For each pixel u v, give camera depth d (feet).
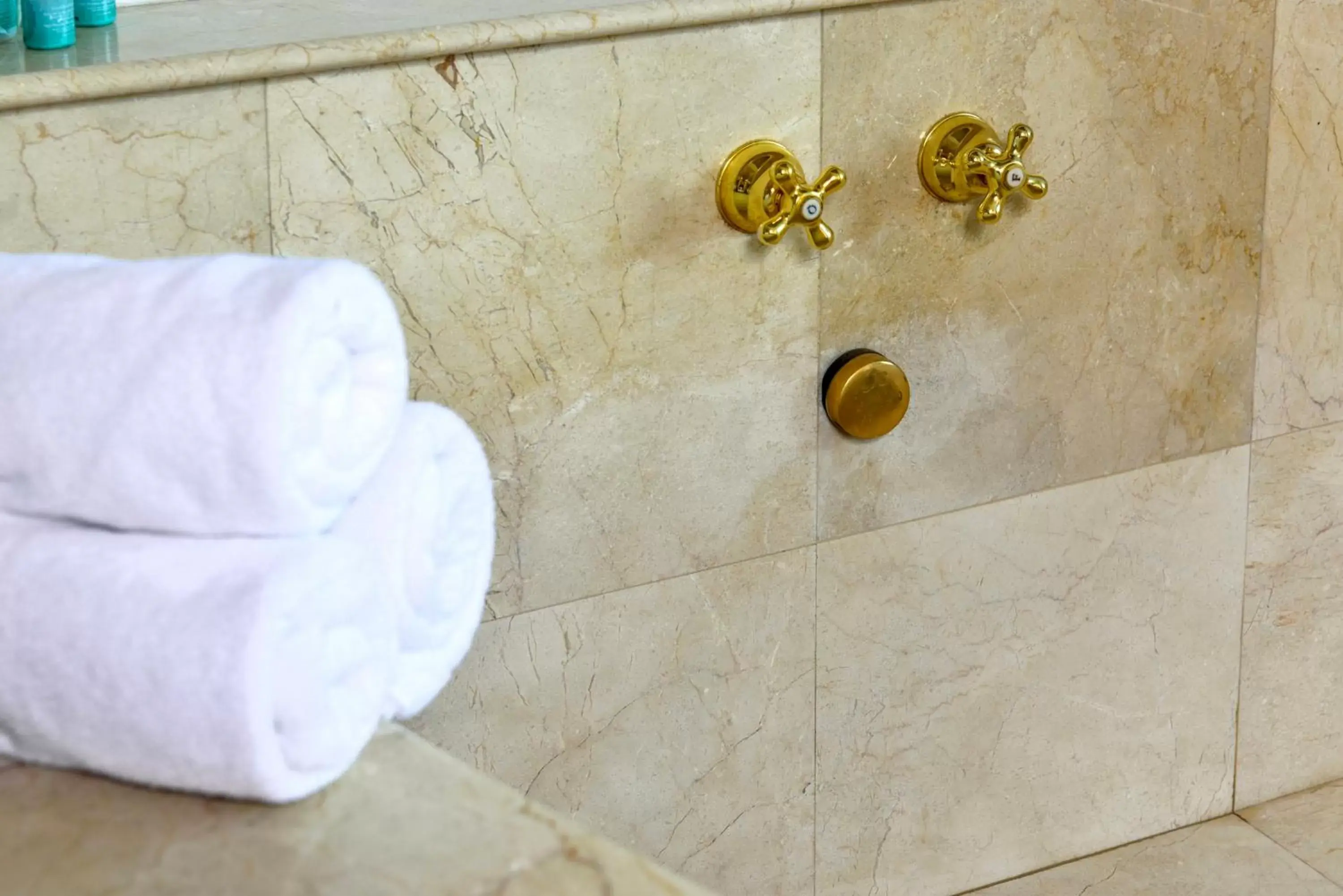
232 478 2.17
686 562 4.75
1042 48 4.75
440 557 2.64
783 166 4.26
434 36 3.83
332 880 2.10
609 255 4.31
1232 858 5.90
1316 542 5.94
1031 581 5.40
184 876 2.11
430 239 4.04
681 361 4.52
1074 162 4.93
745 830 5.16
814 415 4.80
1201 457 5.57
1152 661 5.76
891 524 5.06
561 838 2.21
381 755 2.43
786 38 4.34
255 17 4.19
